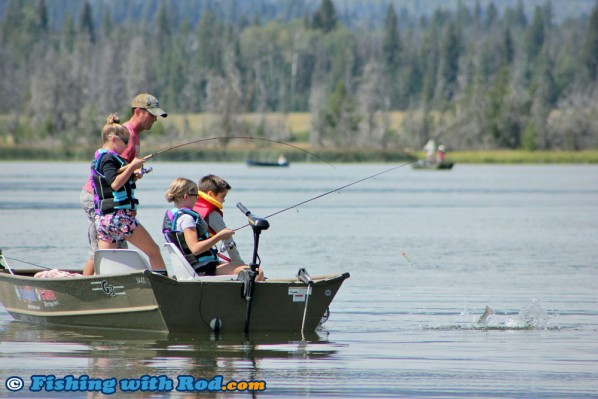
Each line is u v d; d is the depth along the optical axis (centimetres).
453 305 2959
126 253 2392
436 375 2023
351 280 3509
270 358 2159
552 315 2788
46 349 2228
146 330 2370
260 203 7612
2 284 2698
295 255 4225
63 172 13300
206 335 2373
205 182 2511
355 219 6347
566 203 8206
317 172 14862
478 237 5194
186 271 2403
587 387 1933
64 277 2452
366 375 2016
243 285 2362
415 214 6850
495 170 17638
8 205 7000
